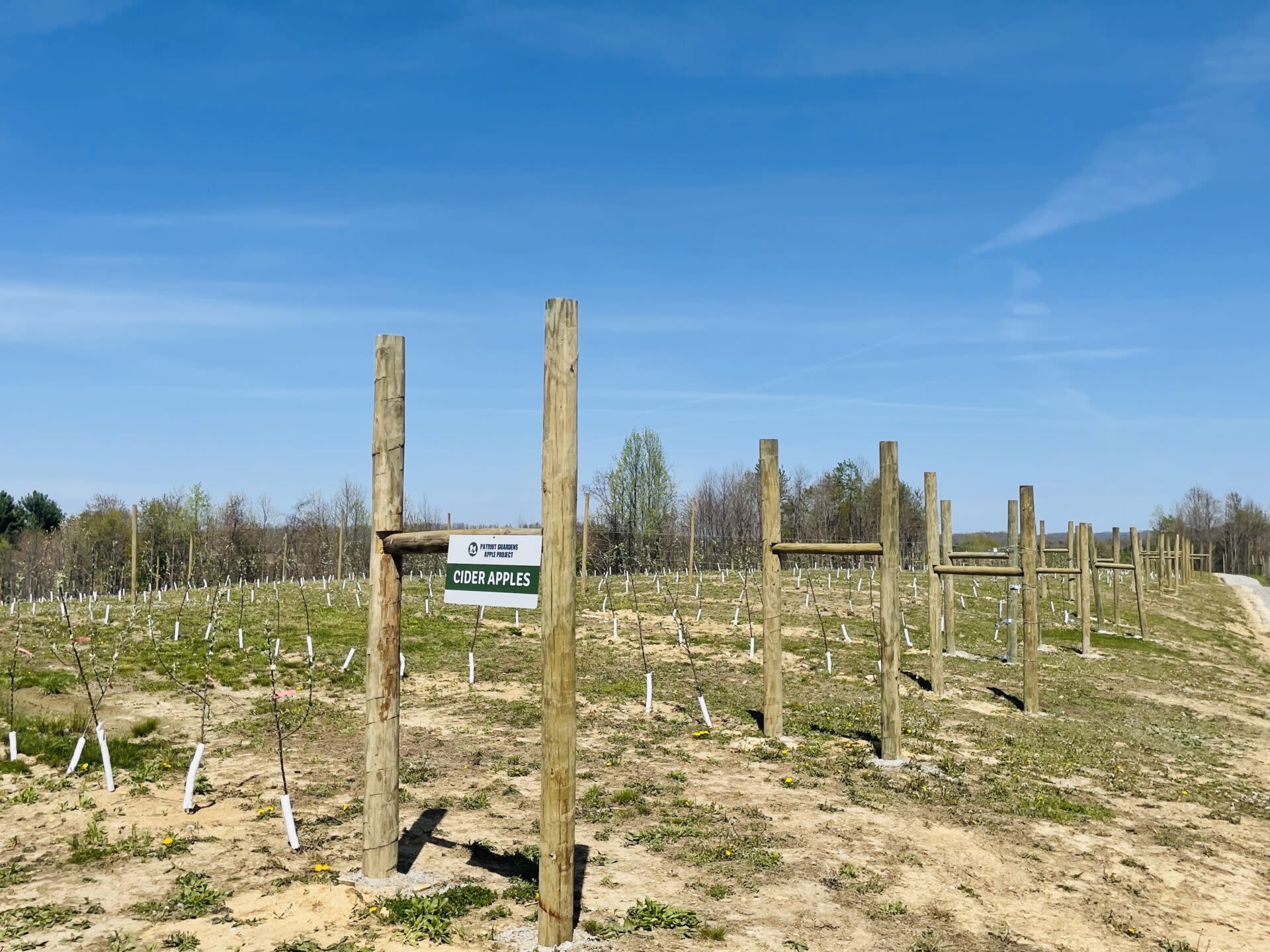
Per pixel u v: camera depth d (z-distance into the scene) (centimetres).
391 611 720
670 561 4388
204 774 1040
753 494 5162
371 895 689
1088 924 724
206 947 597
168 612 2447
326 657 1819
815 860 811
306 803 938
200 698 1455
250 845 801
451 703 1472
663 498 4762
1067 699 1748
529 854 793
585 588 3180
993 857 855
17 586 3491
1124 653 2480
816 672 1855
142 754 1106
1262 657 3103
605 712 1405
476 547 647
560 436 597
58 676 1540
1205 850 927
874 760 1158
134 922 634
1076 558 3052
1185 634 3156
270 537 4362
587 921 651
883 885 766
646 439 4769
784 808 954
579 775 1059
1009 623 2152
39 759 1065
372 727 718
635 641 2134
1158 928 729
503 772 1076
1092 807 1039
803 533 4972
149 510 4272
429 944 608
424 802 948
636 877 751
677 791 1005
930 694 1695
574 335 604
